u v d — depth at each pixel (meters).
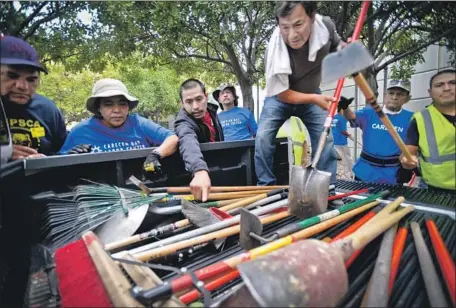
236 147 2.35
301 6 1.49
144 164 1.85
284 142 2.80
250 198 1.90
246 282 0.69
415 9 2.30
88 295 0.87
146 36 3.02
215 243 1.35
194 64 4.71
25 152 1.70
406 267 1.13
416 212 1.60
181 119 2.21
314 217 1.44
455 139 1.66
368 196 1.95
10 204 1.40
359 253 1.23
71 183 1.74
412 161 1.79
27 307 1.02
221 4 2.76
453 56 2.28
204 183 1.71
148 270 1.01
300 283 0.70
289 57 1.78
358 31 1.57
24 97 1.60
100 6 2.44
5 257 1.37
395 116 2.66
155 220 1.62
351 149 4.62
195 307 0.90
